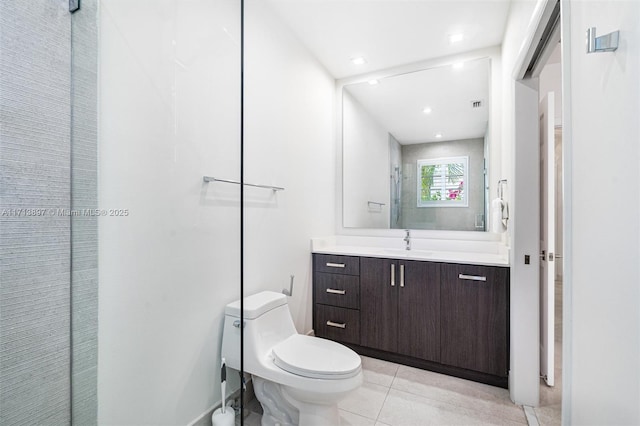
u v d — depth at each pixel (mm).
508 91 2066
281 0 1976
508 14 2062
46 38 937
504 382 1992
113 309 1123
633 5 567
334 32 2318
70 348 1006
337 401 1409
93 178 1061
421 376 2137
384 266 2342
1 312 854
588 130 762
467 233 2592
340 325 2498
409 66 2797
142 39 1215
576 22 831
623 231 613
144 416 1227
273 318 1691
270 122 2064
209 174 1508
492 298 2010
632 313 584
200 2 1469
